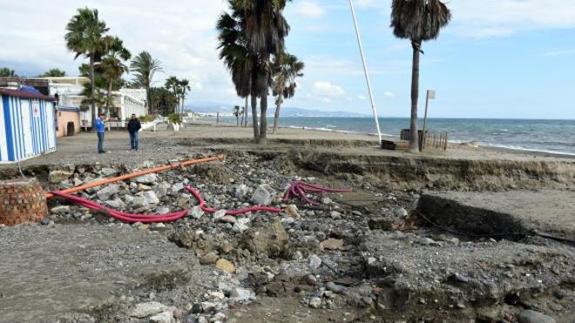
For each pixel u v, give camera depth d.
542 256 7.89
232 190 15.28
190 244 8.89
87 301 5.52
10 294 5.68
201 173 16.78
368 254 8.20
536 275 7.41
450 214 11.52
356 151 21.64
